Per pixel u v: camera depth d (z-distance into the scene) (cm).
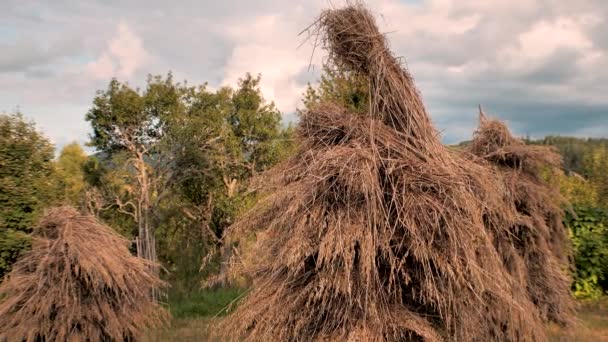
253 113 2212
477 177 454
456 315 419
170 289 1808
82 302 732
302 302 430
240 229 477
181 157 2106
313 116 478
